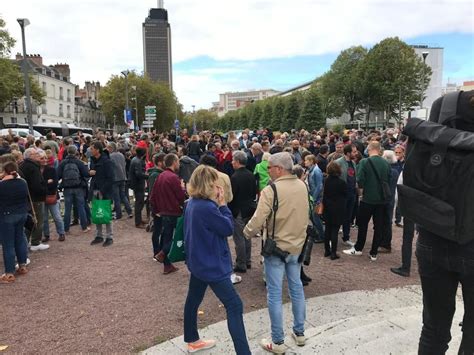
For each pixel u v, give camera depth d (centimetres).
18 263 604
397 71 5119
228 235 343
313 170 693
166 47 16062
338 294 516
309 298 505
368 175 646
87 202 939
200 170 348
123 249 739
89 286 553
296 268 382
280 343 366
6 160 584
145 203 1048
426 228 210
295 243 368
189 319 372
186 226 352
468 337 217
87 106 8500
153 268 628
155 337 411
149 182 713
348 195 757
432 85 7981
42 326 438
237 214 593
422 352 234
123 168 1011
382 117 6588
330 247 704
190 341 375
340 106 6500
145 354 375
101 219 739
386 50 5206
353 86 5678
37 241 736
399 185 224
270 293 370
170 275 595
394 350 324
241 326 337
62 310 477
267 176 761
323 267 631
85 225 881
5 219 571
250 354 334
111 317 458
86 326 437
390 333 373
